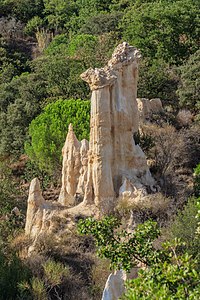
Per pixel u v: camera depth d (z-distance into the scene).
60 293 23.89
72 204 30.61
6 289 23.33
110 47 55.28
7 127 48.31
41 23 86.75
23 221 32.97
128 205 27.97
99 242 16.30
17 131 47.59
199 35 55.56
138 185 29.23
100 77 28.61
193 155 37.59
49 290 23.77
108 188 28.73
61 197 31.59
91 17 76.75
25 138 46.75
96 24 73.75
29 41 83.31
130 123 29.97
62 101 41.47
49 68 53.88
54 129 39.12
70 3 90.00
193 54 51.47
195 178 33.19
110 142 29.11
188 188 32.22
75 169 31.86
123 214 27.80
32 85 53.72
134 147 30.20
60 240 27.47
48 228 28.64
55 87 52.69
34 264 25.11
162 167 33.53
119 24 63.03
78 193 31.09
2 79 67.38
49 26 86.44
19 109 49.47
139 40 54.91
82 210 28.83
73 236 27.62
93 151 28.97
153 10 56.31
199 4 60.25
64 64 53.72
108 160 28.92
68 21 85.94
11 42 81.94
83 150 31.75
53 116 40.12
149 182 30.38
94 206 28.80
